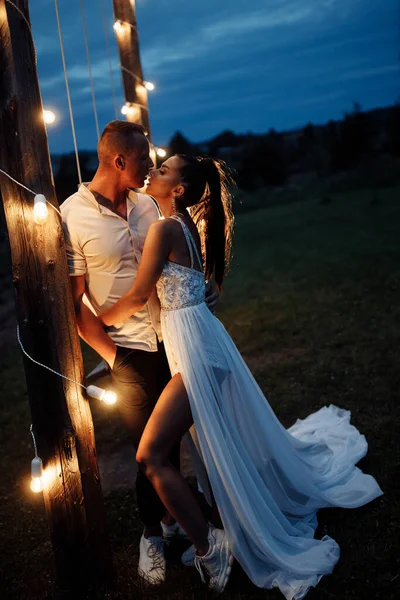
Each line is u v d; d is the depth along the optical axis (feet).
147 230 9.08
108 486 12.34
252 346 19.67
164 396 8.56
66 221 8.23
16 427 15.84
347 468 10.89
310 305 23.90
